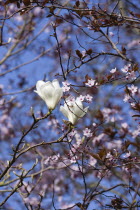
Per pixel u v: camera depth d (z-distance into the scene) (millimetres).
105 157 4629
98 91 7734
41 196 4684
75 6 4879
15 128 8664
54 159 4945
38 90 3113
